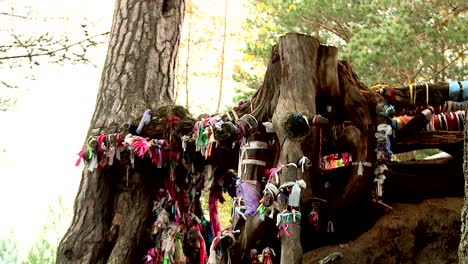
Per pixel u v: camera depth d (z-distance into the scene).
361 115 3.76
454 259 3.84
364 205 3.98
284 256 3.15
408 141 4.01
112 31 5.65
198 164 4.55
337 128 3.83
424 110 3.84
